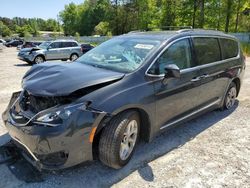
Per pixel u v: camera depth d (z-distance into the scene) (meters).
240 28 41.44
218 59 4.87
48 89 2.90
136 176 3.11
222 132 4.49
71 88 2.84
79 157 2.82
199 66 4.27
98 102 2.84
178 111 3.96
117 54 3.86
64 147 2.70
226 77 5.11
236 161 3.54
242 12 38.19
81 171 3.16
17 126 2.92
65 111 2.71
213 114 5.42
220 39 5.04
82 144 2.78
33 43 25.30
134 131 3.31
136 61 3.54
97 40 52.28
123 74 3.26
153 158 3.53
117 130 2.99
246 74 10.69
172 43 3.83
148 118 3.39
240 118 5.21
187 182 3.03
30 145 2.79
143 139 3.58
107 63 3.72
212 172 3.25
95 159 3.31
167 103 3.66
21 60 16.83
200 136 4.30
